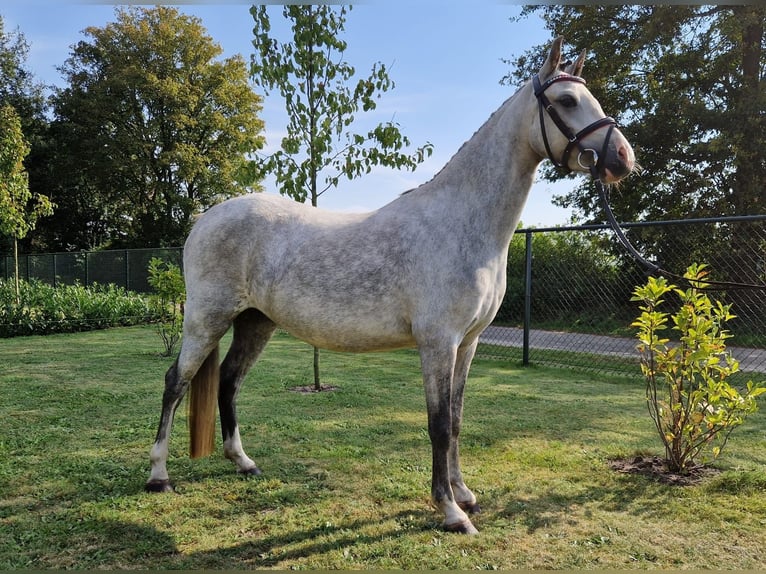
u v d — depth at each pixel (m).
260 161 5.93
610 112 15.37
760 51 13.53
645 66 15.30
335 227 2.99
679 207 14.41
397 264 2.76
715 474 3.43
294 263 2.92
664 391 6.06
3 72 28.09
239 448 3.46
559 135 2.61
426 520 2.80
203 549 2.49
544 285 10.66
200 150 28.38
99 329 12.79
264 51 5.82
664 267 9.37
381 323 2.82
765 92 12.33
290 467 3.55
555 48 2.67
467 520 2.71
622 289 9.49
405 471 3.48
